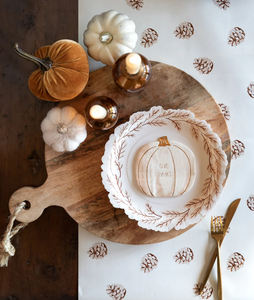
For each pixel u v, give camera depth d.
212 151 0.66
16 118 0.79
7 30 0.79
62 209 0.77
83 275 0.73
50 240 0.77
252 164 0.73
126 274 0.73
